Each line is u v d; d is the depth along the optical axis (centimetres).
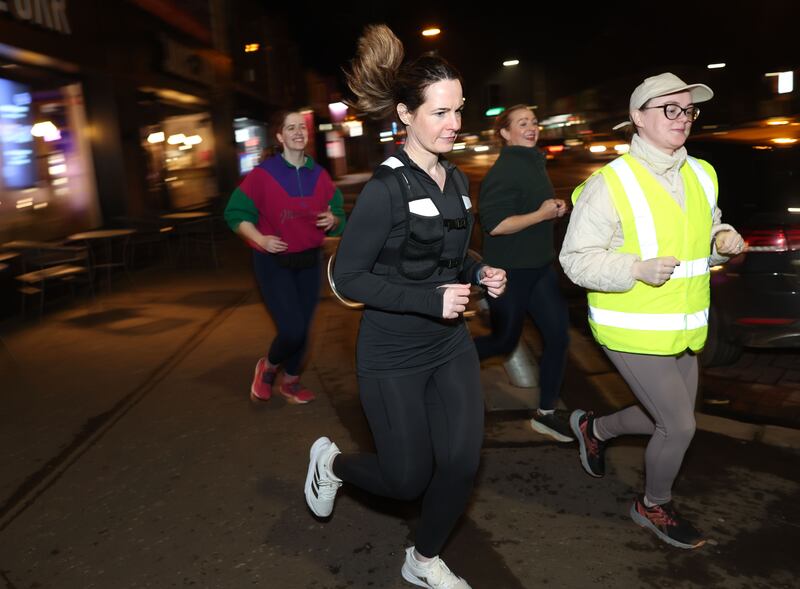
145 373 520
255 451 380
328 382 479
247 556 286
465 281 247
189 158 1345
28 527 316
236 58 1733
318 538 296
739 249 265
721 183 464
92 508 330
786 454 346
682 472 333
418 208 221
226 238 1309
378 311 232
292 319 404
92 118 970
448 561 275
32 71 829
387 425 234
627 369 264
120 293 825
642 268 239
